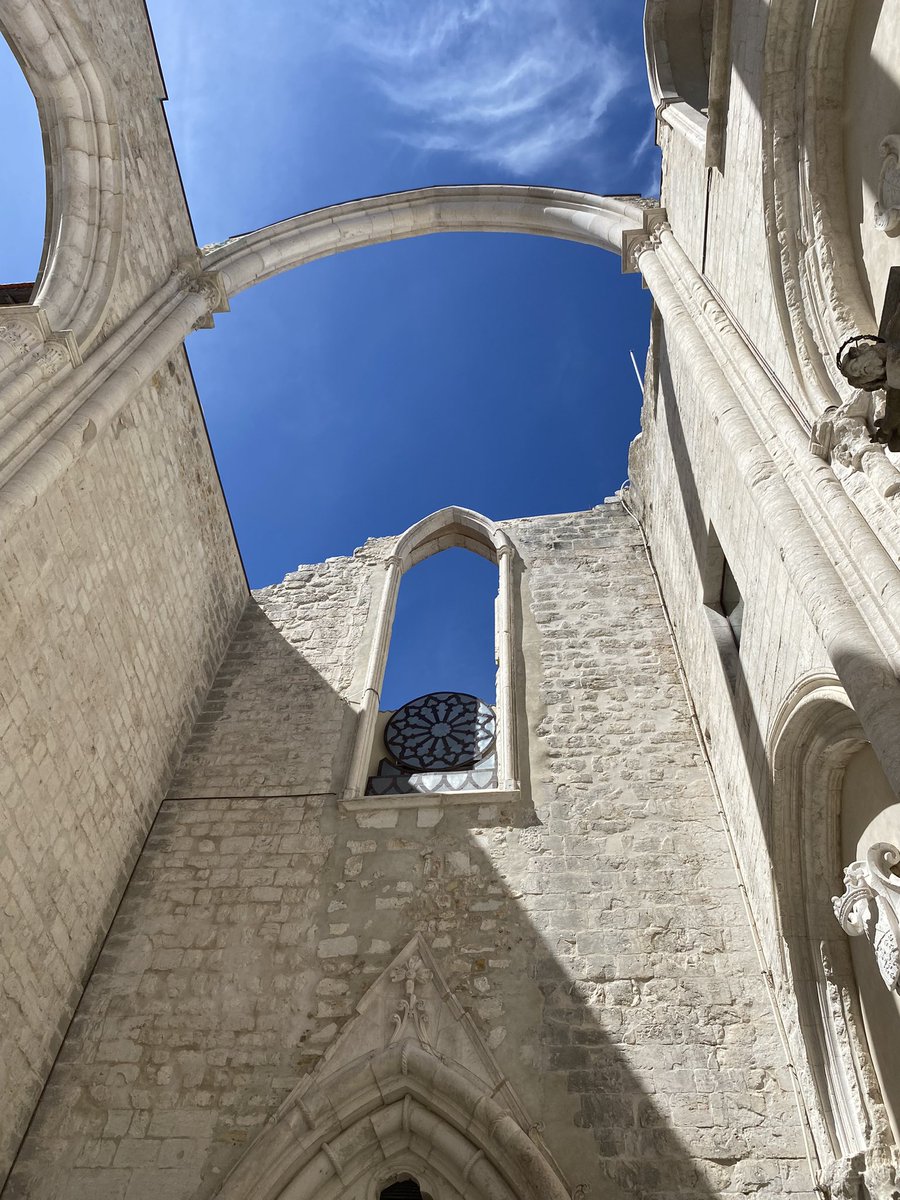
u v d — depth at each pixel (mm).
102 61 9273
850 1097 6133
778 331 5691
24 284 9398
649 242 9570
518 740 10203
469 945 8172
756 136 5941
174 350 10602
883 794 5652
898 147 4258
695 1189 6379
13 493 6633
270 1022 7852
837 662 4145
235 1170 6773
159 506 10422
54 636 8047
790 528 4926
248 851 9445
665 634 11250
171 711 10602
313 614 12984
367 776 10500
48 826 7855
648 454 12031
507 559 12859
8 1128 7039
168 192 10711
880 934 4676
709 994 7551
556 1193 6293
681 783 9367
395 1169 6895
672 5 10117
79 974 8227
